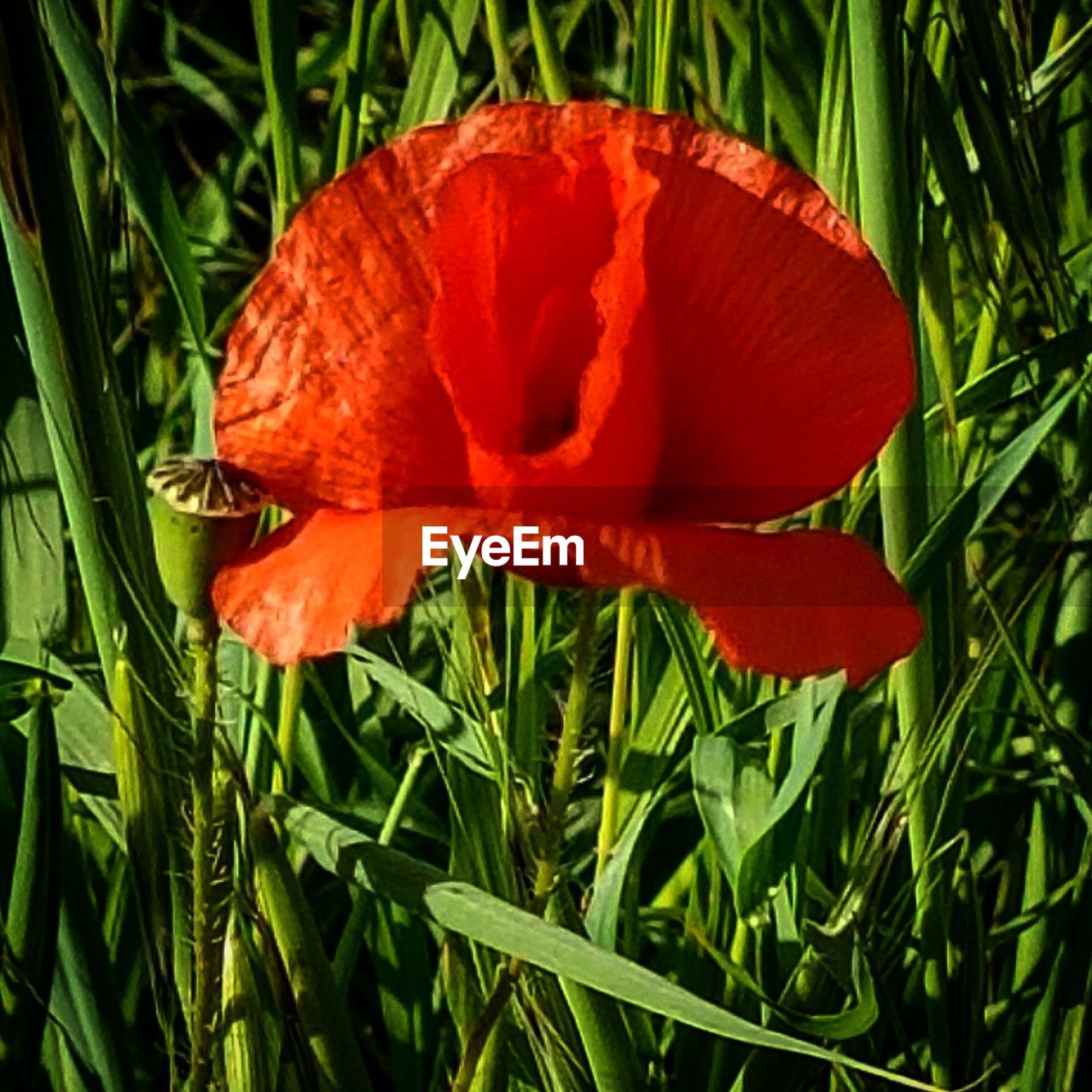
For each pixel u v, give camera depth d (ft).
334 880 1.57
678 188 1.19
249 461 1.22
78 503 1.32
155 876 1.33
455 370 1.19
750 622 1.17
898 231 1.36
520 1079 1.47
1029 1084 1.48
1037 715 1.48
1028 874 1.52
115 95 1.32
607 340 1.17
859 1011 1.33
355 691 1.58
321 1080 1.37
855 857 1.45
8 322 1.43
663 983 1.27
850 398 1.22
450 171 1.21
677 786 1.58
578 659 1.27
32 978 1.37
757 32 1.45
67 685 1.37
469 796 1.41
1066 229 1.62
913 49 1.37
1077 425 1.53
